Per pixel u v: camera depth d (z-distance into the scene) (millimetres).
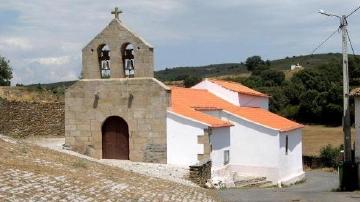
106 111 34656
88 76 35094
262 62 151375
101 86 34688
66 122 35375
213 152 35125
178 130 33531
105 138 35031
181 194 21969
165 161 33625
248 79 102000
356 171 29156
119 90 34344
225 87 45438
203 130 33094
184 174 29812
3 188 15664
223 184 32719
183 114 33625
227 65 190125
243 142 40344
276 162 39312
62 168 21469
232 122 40625
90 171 22625
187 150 33344
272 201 22516
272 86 98625
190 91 42094
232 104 44844
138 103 34031
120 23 34281
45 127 46500
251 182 37094
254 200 23016
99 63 35062
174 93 38875
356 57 91188
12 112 42812
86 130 35062
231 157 40344
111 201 17406
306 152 63031
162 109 33625
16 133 43156
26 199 14992
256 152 39938
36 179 18000
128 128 34281
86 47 34938
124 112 34250
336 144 68562
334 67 91500
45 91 62156
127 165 31562
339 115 86375
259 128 39875
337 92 85500
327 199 22984
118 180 22047
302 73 93188
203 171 30578
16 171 18500
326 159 56062
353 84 88812
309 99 88062
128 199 18328
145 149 33906
